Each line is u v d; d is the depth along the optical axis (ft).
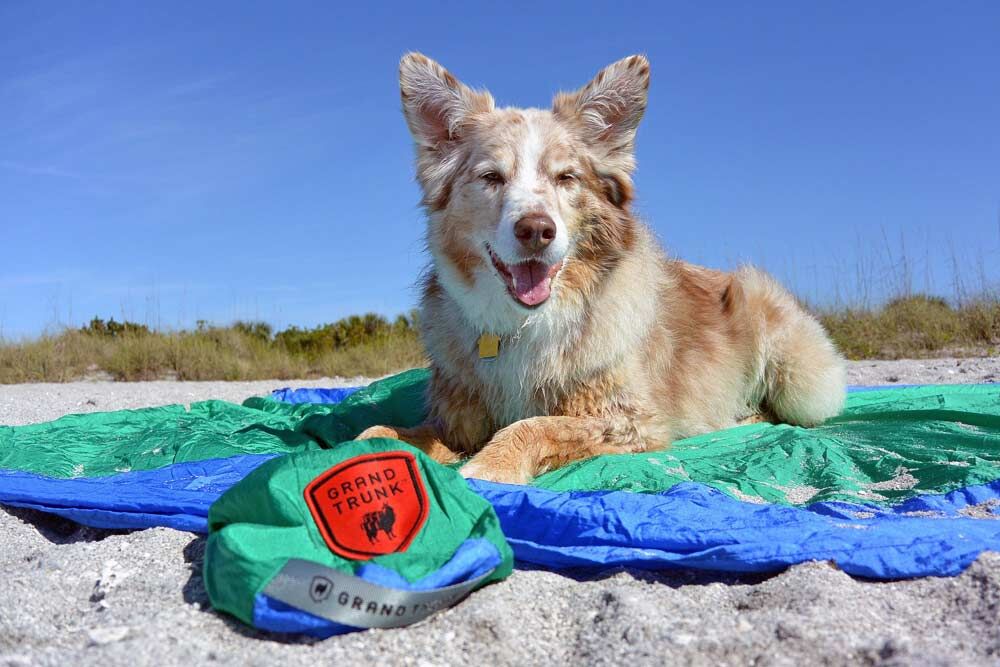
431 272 3.35
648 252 3.40
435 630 1.71
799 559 1.93
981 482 2.49
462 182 3.07
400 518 1.88
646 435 3.09
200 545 2.20
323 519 1.85
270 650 1.65
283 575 1.69
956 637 1.61
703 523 2.13
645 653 1.57
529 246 2.78
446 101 3.25
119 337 9.77
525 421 2.89
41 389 7.29
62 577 2.02
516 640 1.68
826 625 1.64
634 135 3.21
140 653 1.58
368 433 3.02
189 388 7.35
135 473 3.05
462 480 2.02
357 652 1.63
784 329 3.92
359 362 9.45
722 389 3.71
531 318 3.01
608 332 3.07
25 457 3.36
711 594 1.90
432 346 3.29
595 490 2.46
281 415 4.55
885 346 8.42
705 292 4.01
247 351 9.82
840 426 3.55
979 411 3.46
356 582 1.69
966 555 1.90
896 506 2.39
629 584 1.95
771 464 2.85
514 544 2.05
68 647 1.68
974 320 8.34
